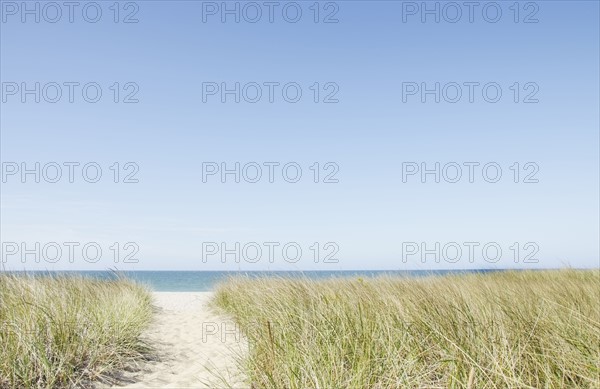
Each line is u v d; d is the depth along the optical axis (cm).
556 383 299
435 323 414
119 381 467
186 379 481
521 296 533
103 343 523
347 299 579
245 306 805
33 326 480
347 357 389
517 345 348
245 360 467
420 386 321
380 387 331
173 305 1238
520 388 281
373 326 448
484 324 398
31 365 429
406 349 386
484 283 704
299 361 379
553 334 362
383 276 804
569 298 522
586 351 331
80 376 449
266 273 1008
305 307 575
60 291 628
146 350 584
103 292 812
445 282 703
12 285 582
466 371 316
